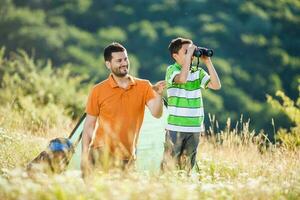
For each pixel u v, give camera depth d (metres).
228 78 110.31
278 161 16.66
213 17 121.56
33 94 35.69
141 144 16.44
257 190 12.20
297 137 20.41
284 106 23.59
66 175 11.98
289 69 115.94
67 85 36.81
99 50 116.50
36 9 121.19
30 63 40.00
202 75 14.84
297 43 119.81
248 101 105.12
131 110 13.98
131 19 124.50
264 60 116.44
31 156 17.55
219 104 101.00
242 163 17.09
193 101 14.78
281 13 123.12
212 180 15.18
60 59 111.75
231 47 118.12
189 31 119.94
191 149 14.84
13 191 11.00
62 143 14.59
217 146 20.94
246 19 121.75
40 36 113.56
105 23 123.62
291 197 12.54
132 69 110.69
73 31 117.31
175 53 14.81
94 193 11.13
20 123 24.05
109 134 13.88
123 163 13.80
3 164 16.02
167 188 11.30
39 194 11.00
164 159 14.75
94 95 14.11
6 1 117.25
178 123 14.73
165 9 123.69
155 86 14.02
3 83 36.28
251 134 18.97
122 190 11.02
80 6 125.31
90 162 13.96
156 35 119.25
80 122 16.55
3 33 113.81
